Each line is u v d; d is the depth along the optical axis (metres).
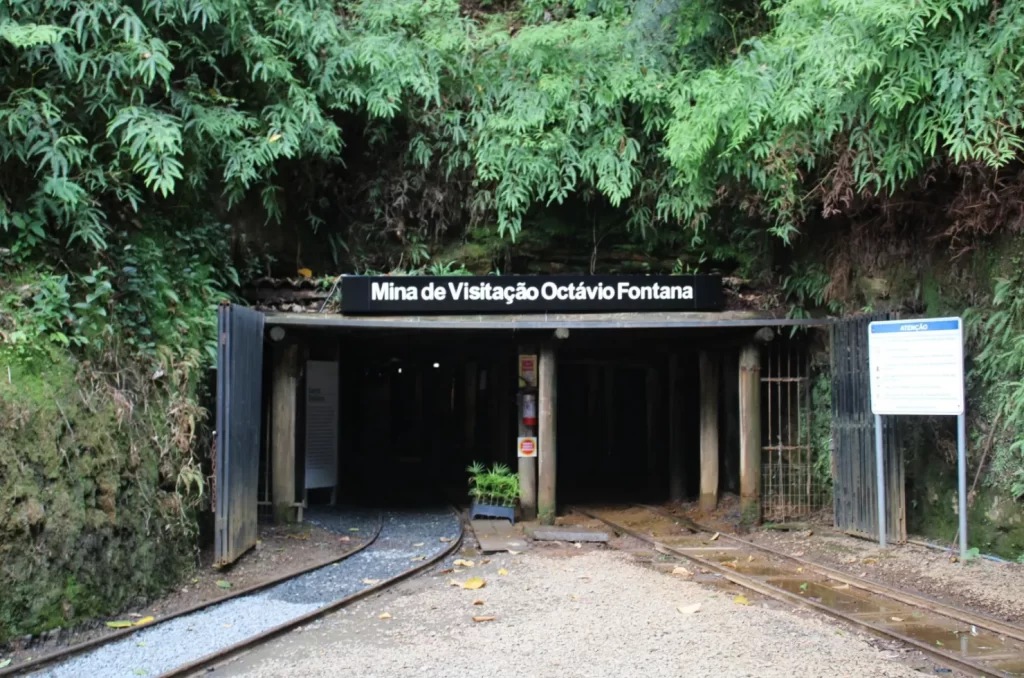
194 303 9.27
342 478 16.45
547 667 5.36
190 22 9.10
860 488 9.98
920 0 7.34
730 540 10.34
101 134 8.32
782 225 10.80
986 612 6.68
